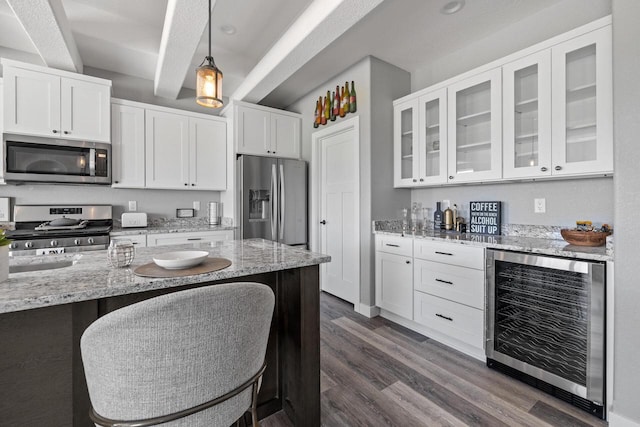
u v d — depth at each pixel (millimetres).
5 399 940
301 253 1507
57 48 2387
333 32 2146
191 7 1906
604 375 1476
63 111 2709
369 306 2859
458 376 1865
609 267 1458
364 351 2184
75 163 2789
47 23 2055
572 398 1591
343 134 3289
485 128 2352
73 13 2381
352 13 1944
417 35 2518
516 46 2357
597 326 1487
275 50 2641
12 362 946
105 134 2906
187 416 751
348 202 3248
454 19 2312
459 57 2754
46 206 2885
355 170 3004
